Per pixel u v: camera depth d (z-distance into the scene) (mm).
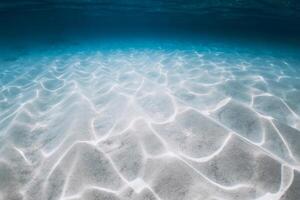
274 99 4422
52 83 5730
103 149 2719
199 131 2916
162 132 2961
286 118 3795
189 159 2475
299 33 23453
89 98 4367
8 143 3092
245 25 21578
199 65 7203
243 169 2324
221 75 6004
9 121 3740
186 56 8852
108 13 16672
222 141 2693
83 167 2449
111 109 3791
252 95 4668
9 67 7977
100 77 5941
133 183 2244
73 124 3271
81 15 17734
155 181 2232
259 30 23312
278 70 6781
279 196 2041
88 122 3340
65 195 2184
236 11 14516
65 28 26188
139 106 3746
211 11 14953
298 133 2980
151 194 2113
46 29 25094
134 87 4832
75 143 2799
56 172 2447
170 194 2104
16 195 2277
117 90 4711
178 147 2662
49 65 7898
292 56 9562
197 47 11547
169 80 5617
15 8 13297
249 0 11812
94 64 7703
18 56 10094
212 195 2070
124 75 6082
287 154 2686
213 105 3988
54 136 3172
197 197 2061
